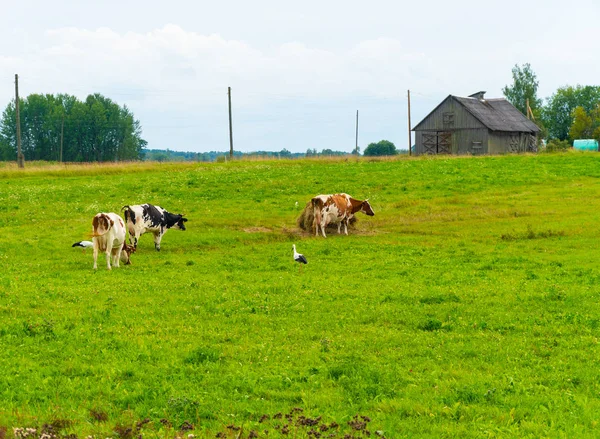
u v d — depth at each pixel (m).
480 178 49.47
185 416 10.89
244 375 12.70
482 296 19.61
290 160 65.38
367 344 15.03
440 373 13.16
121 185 45.81
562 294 19.38
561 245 29.55
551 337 15.62
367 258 26.75
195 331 15.85
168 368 13.13
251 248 29.25
